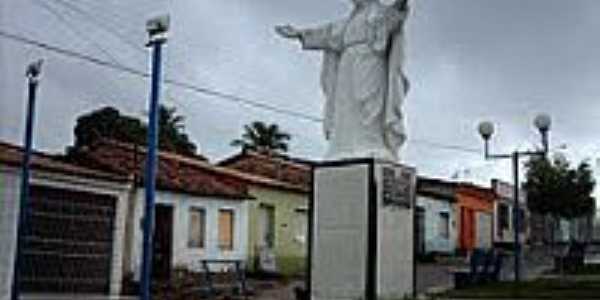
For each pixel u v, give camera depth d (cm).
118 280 2272
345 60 1723
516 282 1867
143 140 3959
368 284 1540
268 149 5309
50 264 2106
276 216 3238
